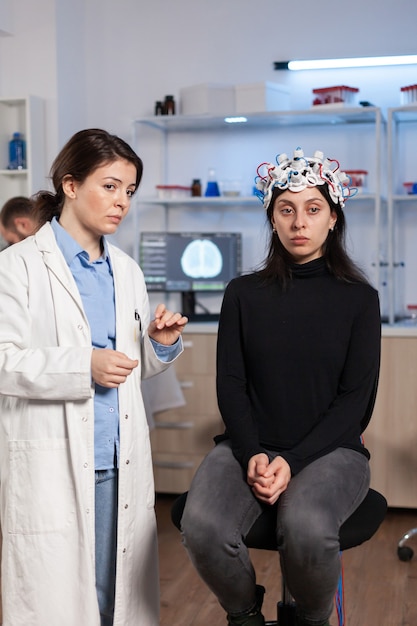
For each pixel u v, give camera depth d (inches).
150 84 175.2
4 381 68.4
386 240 164.6
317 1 165.2
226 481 69.6
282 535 65.0
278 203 74.7
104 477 73.5
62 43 170.7
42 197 76.7
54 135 170.2
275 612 103.0
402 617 103.0
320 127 166.9
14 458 70.7
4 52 171.8
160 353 75.8
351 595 110.6
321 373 73.5
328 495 66.3
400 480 145.6
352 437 74.1
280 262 76.7
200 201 162.9
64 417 70.4
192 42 172.2
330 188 74.2
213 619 102.0
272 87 158.9
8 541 70.6
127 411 73.2
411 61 159.3
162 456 156.1
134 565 74.1
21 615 70.0
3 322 70.2
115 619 71.8
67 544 69.7
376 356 74.5
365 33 163.3
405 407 144.6
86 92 178.7
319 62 163.2
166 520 144.9
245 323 76.2
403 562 123.9
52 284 71.6
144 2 174.1
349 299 75.0
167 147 175.6
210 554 65.7
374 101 163.3
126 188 72.4
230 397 74.5
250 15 168.9
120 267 77.2
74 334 71.2
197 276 167.3
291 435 73.4
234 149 172.1
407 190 157.5
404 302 164.7
